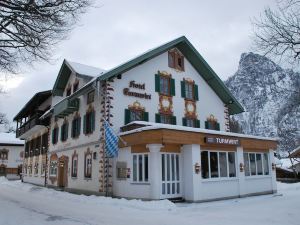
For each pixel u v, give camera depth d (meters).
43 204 17.47
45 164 32.22
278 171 42.00
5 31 13.55
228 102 28.39
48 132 32.41
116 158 19.95
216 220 12.05
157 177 17.09
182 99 25.31
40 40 13.91
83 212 14.10
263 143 22.80
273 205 16.44
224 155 20.28
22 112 39.06
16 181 43.31
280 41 12.65
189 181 18.05
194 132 18.19
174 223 11.40
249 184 21.44
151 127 17.19
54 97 31.69
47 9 13.19
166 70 24.78
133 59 21.70
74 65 26.22
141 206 15.33
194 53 25.97
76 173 24.53
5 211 14.15
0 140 58.19
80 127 24.53
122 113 21.44
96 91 22.38
